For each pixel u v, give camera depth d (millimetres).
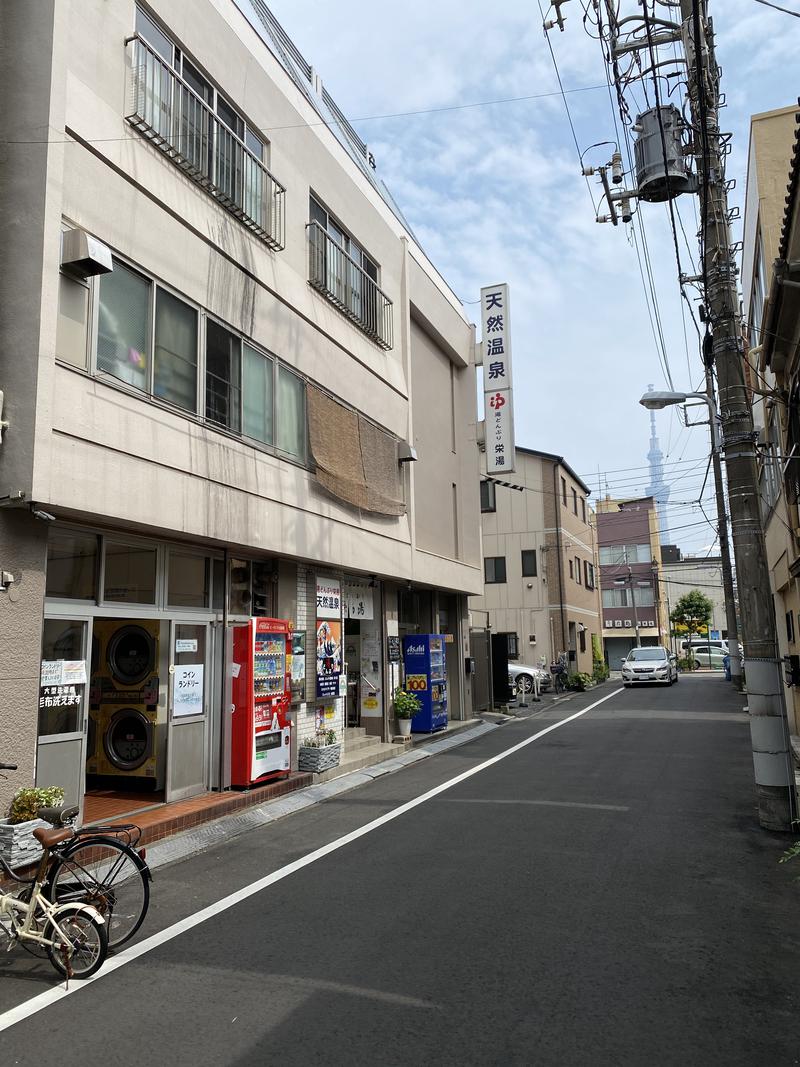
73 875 4754
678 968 4441
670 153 9156
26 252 6586
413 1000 4082
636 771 11117
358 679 14547
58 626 7121
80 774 7113
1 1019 3982
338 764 11336
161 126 8359
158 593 8555
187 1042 3705
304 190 11789
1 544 6285
